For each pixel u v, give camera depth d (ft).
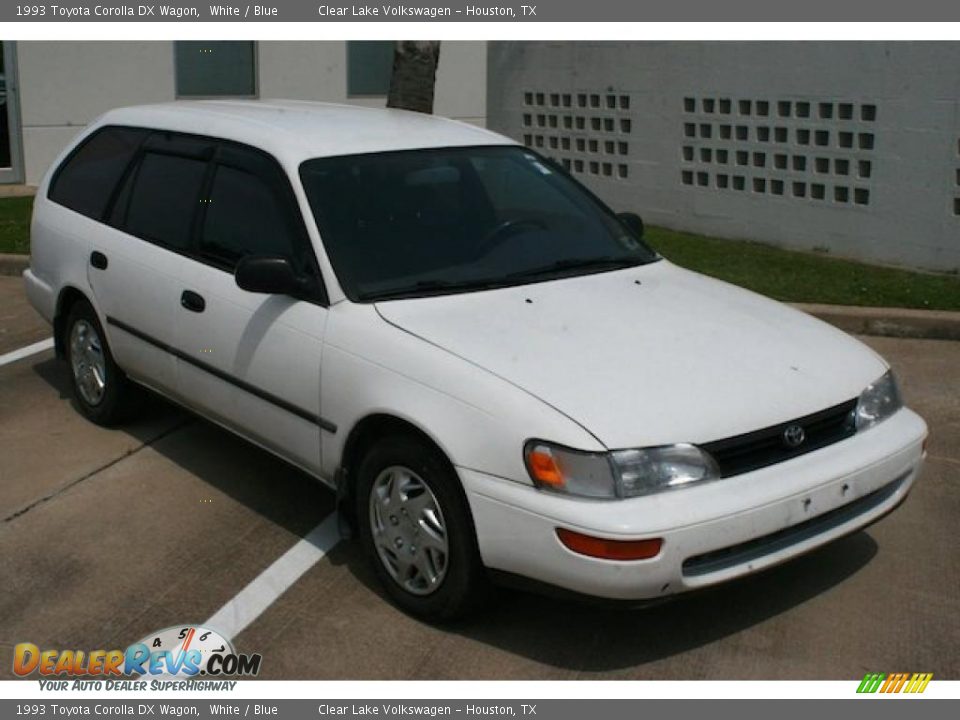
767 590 14.70
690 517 11.91
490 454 12.51
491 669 13.11
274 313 15.42
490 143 18.01
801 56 32.24
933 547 15.81
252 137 16.99
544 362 13.20
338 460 14.67
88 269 19.45
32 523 16.76
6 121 41.83
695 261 31.42
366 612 14.29
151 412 21.16
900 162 30.35
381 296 14.75
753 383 13.25
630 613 14.16
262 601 14.60
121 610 14.43
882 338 25.58
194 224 17.40
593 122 38.86
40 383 22.94
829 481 12.89
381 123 17.90
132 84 42.75
